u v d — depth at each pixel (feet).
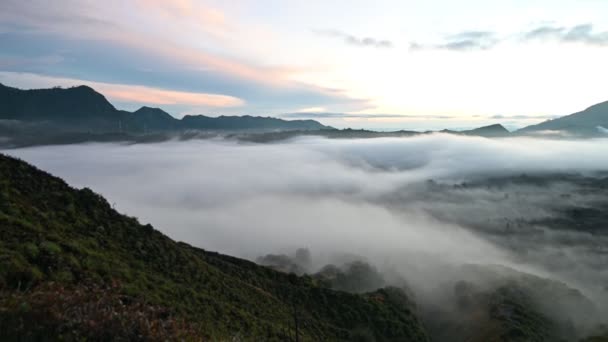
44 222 65.67
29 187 77.66
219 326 62.18
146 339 31.71
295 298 151.64
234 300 92.58
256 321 79.36
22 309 28.35
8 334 25.66
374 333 153.58
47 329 27.27
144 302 47.34
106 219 86.58
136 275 63.46
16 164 83.56
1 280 36.83
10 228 53.31
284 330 85.97
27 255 46.26
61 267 47.19
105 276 53.78
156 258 84.17
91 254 60.03
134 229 91.35
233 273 139.74
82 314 30.45
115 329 30.58
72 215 77.00
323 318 145.07
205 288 86.79
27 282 38.93
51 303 30.60
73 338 27.66
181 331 37.42
